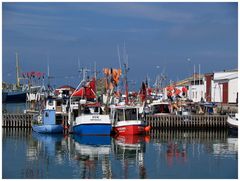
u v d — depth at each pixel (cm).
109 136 5816
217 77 9838
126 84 6406
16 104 14662
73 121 6200
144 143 5291
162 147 4953
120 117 5903
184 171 3631
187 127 7062
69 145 5084
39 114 6781
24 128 7025
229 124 6619
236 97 9044
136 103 7031
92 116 5772
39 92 7488
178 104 7919
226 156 4325
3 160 4053
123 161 4047
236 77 9088
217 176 3462
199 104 7975
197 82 10875
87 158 4191
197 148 4872
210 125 7088
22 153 4475
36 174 3472
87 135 5775
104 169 3681
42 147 4909
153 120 7038
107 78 6291
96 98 6438
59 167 3750
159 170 3659
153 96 9519
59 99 7012
